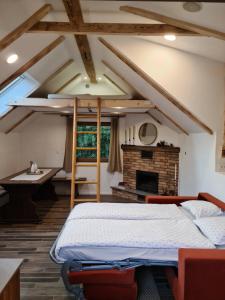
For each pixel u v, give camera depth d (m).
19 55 3.48
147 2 2.41
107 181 7.30
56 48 4.11
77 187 7.04
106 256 2.46
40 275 3.00
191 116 4.05
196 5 2.17
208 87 3.82
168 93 3.85
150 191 6.66
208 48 3.30
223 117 3.91
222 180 3.73
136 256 2.44
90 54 4.44
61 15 3.10
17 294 1.67
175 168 6.09
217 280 2.05
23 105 5.06
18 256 3.46
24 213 4.85
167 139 6.38
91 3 2.71
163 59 3.74
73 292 2.50
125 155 7.19
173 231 2.71
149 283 2.85
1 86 3.84
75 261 2.45
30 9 2.70
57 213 5.44
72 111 6.21
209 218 2.91
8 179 4.92
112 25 2.96
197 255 2.09
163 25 2.90
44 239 4.04
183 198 4.12
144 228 2.79
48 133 7.25
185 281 2.06
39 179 4.94
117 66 4.61
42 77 4.84
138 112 6.44
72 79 6.15
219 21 2.33
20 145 7.21
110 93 6.86
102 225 2.88
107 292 2.46
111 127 7.14
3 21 2.59
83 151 7.29
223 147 3.98
